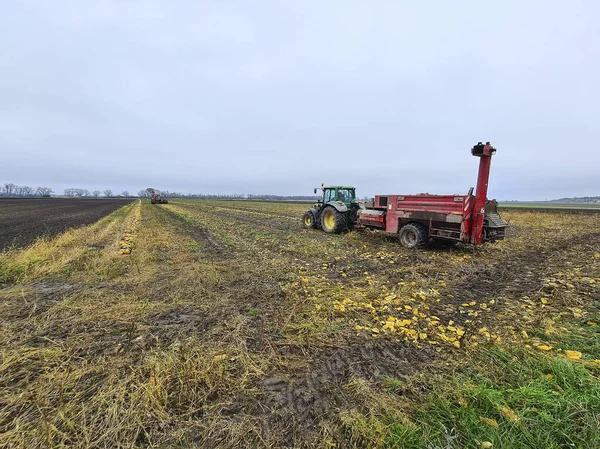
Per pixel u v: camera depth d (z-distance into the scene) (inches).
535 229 527.8
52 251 277.0
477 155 277.7
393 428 77.7
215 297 177.6
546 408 82.4
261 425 80.4
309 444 74.2
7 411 84.0
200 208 1304.1
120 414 83.5
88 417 82.3
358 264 267.1
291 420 82.4
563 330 130.6
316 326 140.3
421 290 193.2
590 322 138.3
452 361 109.4
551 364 100.7
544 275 225.8
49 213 934.4
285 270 240.2
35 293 179.5
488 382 96.0
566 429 74.2
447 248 337.4
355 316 153.2
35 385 94.7
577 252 313.3
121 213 926.4
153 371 100.7
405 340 126.8
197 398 90.4
